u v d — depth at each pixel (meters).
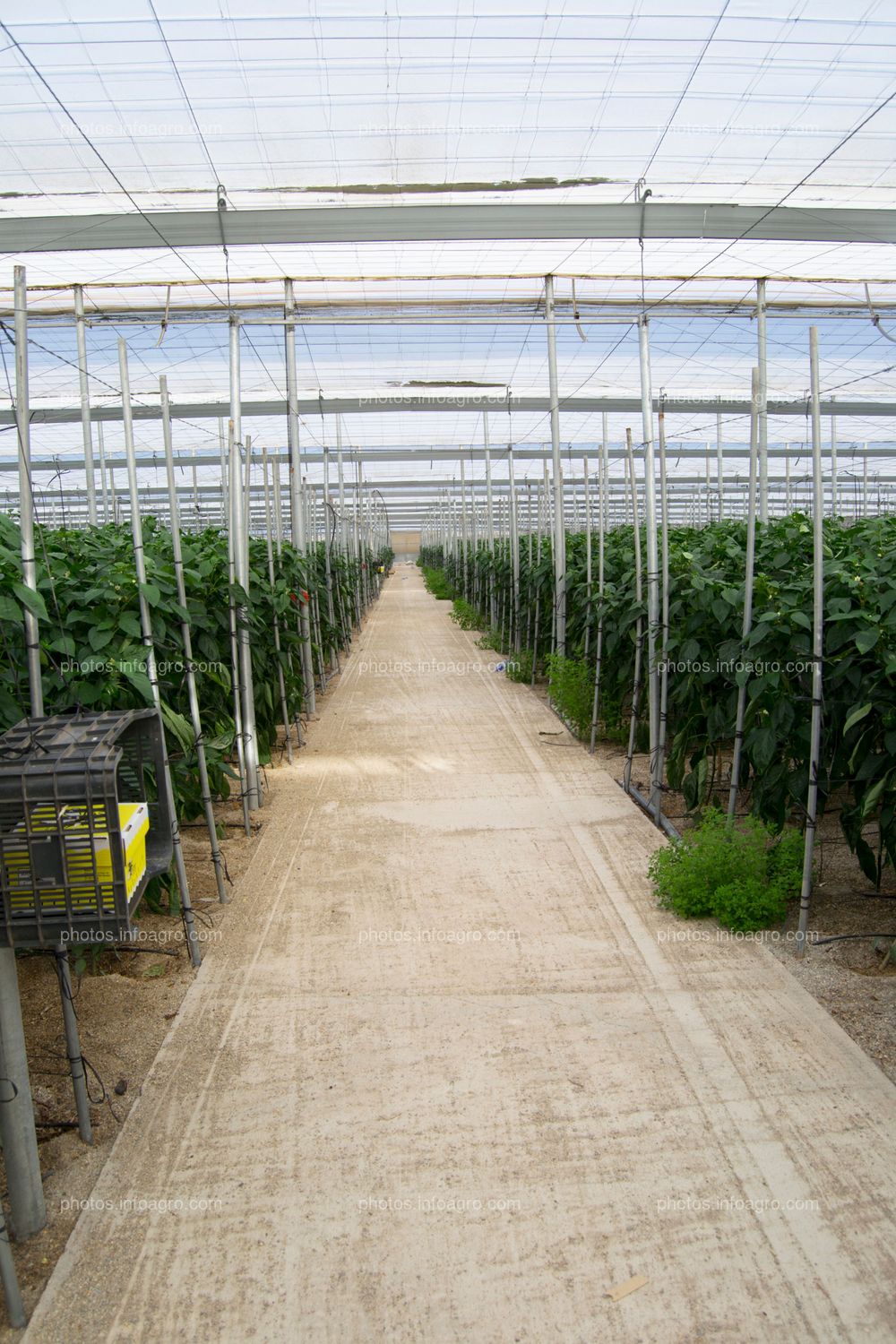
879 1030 3.56
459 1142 2.98
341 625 16.14
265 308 11.32
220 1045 3.59
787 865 4.62
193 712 4.93
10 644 3.96
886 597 4.23
